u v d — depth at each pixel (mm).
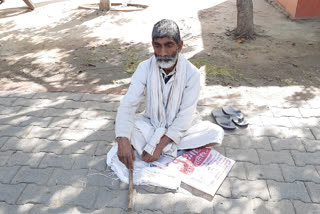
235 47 5551
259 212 2301
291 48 5488
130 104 2561
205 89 4023
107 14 7656
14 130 3201
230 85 4152
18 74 4582
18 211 2318
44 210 2328
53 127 3254
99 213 2303
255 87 4094
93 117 3420
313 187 2512
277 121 3340
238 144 3004
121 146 2510
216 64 4828
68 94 3893
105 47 5602
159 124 2721
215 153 2809
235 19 7125
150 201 2389
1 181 2578
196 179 2545
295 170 2686
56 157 2846
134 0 8758
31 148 2955
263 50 5410
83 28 6727
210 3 8445
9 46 5770
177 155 2799
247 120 3350
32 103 3682
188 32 6355
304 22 6926
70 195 2455
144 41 5895
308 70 4633
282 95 3877
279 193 2459
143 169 2594
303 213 2287
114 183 2566
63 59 5121
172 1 8633
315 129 3199
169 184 2486
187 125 2650
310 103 3672
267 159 2812
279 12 7664
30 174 2654
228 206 2350
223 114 3402
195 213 2297
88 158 2836
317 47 5504
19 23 7176
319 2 6980
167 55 2270
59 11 8055
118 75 4496
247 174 2645
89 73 4582
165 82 2568
